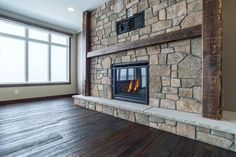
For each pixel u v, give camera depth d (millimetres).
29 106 3873
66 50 5801
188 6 2209
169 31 2422
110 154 1537
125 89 3221
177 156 1497
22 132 2096
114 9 3367
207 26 1886
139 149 1639
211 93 1869
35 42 4910
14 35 4410
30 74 4816
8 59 4348
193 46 2154
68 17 4512
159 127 2219
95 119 2748
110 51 3314
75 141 1831
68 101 4656
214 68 1839
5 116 2900
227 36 2477
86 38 4000
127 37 3090
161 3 2527
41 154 1525
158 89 2562
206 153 1551
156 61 2586
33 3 3639
